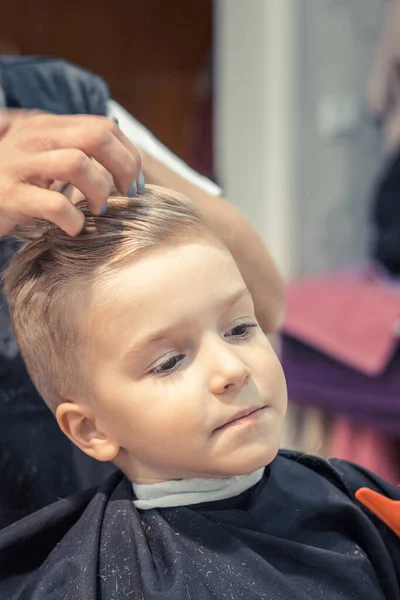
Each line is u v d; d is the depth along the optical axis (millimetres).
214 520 663
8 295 706
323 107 2072
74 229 608
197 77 3053
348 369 1564
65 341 650
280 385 642
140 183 665
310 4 1993
